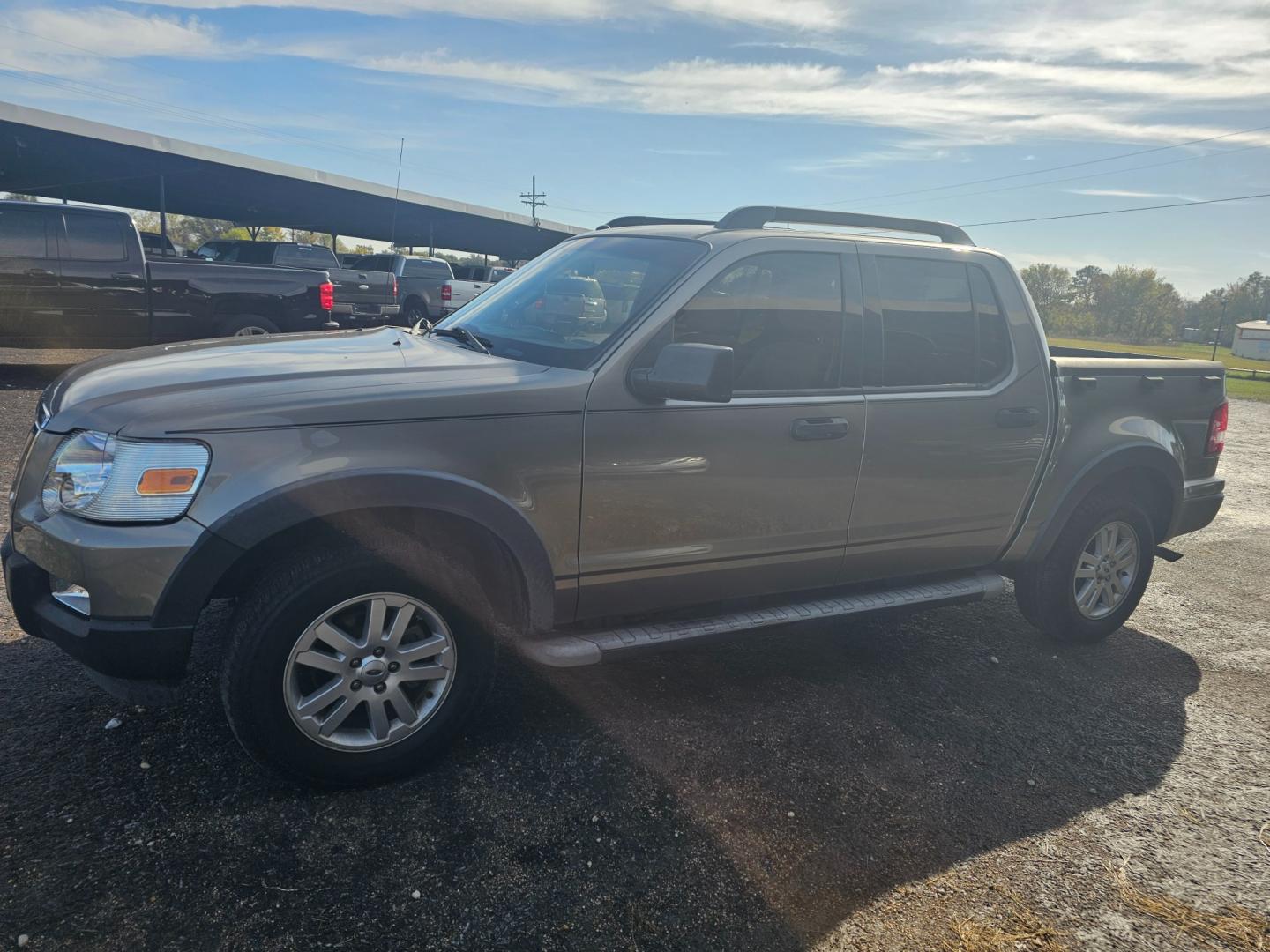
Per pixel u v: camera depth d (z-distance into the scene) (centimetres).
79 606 250
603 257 353
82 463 246
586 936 224
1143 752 341
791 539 340
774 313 332
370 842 253
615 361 296
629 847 260
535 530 286
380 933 219
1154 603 525
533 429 280
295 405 254
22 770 271
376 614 269
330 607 260
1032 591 430
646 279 323
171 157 1994
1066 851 275
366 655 270
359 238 3709
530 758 303
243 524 244
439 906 230
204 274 1020
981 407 376
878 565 372
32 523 255
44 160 2009
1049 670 413
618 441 295
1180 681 412
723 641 330
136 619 243
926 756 325
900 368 361
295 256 1816
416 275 2006
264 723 256
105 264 961
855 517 353
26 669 332
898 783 305
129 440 242
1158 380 440
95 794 263
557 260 377
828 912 240
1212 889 261
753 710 350
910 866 262
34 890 222
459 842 256
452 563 283
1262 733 364
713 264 320
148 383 268
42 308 938
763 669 389
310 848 248
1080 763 329
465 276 2502
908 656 417
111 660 244
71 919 214
